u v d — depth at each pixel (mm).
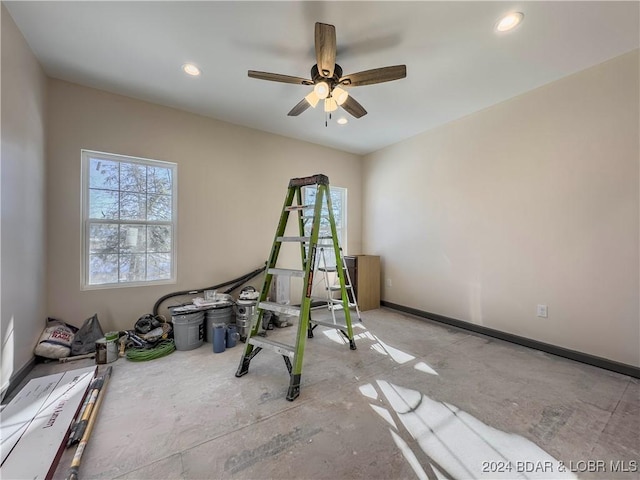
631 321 2375
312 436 1636
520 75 2689
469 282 3578
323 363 2592
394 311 4531
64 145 2770
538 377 2344
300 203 3129
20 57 2098
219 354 2838
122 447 1534
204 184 3580
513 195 3131
